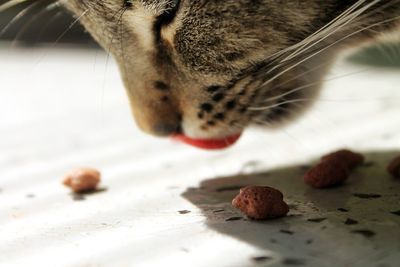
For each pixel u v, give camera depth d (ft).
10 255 0.54
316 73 0.70
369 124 0.90
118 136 0.92
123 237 0.56
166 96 0.67
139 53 0.66
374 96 1.08
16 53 1.72
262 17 0.63
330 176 0.64
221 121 0.67
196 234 0.55
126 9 0.65
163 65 0.66
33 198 0.67
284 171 0.71
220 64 0.65
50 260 0.53
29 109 1.12
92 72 1.52
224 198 0.63
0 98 1.25
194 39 0.64
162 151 0.83
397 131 0.85
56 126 0.99
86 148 0.86
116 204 0.64
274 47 0.65
